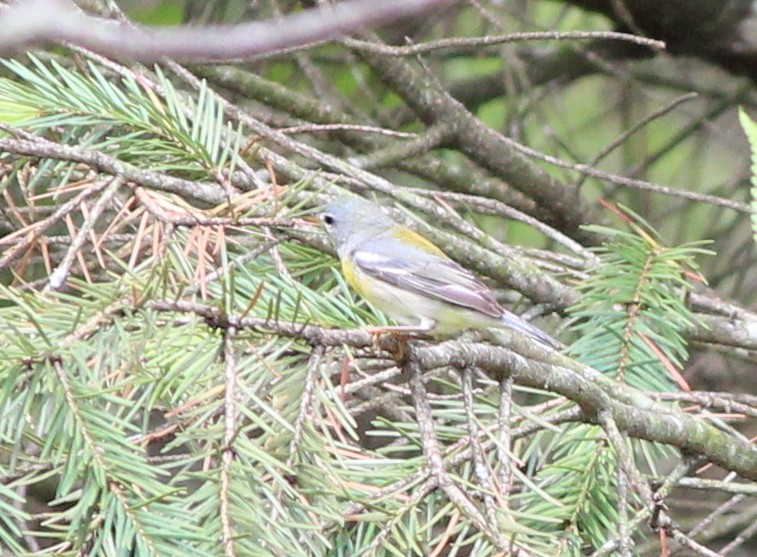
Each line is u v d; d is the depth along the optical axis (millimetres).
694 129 16516
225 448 5352
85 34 3031
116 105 7996
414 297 8891
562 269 11141
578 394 6770
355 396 9109
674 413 7254
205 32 3301
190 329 5637
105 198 7273
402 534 5867
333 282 9500
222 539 5098
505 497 5766
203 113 8812
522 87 16781
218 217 7383
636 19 16297
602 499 6832
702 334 10266
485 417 8672
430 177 13805
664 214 16562
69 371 5566
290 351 6227
